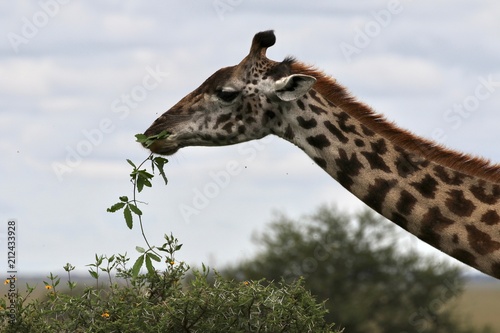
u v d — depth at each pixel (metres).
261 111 15.50
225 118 15.68
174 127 15.81
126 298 15.44
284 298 15.04
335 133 14.99
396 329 42.09
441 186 14.42
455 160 14.56
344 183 14.86
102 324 14.86
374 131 14.91
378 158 14.73
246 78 15.56
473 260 14.16
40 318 15.22
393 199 14.48
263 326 14.83
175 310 14.73
